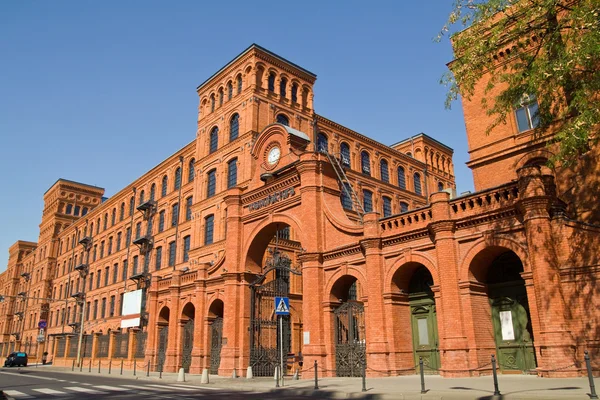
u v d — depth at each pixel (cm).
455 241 1875
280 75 4378
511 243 1711
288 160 2695
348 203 4647
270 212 2739
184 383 2394
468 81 1753
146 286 5366
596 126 1627
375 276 2089
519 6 1670
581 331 1510
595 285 1512
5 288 10725
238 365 2689
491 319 1877
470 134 2653
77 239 7775
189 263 4416
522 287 1827
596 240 1562
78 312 7038
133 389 2044
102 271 6656
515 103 1784
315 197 2470
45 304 8362
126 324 4638
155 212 5559
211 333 3103
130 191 6316
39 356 7694
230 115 4325
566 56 1423
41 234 9312
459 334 1777
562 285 1568
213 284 3123
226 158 4219
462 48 1817
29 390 2044
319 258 2383
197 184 4594
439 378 1798
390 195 5347
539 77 1487
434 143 6397
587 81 1457
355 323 2398
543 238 1580
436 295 1888
